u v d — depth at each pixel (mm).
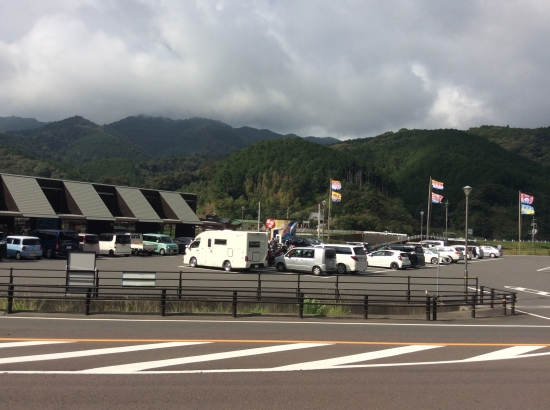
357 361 8922
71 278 15375
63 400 6352
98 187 52812
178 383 7219
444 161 154625
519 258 61594
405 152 184625
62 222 48188
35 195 45656
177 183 154500
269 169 146500
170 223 56531
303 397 6699
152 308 15375
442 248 48156
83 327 11750
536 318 16203
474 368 8617
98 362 8359
